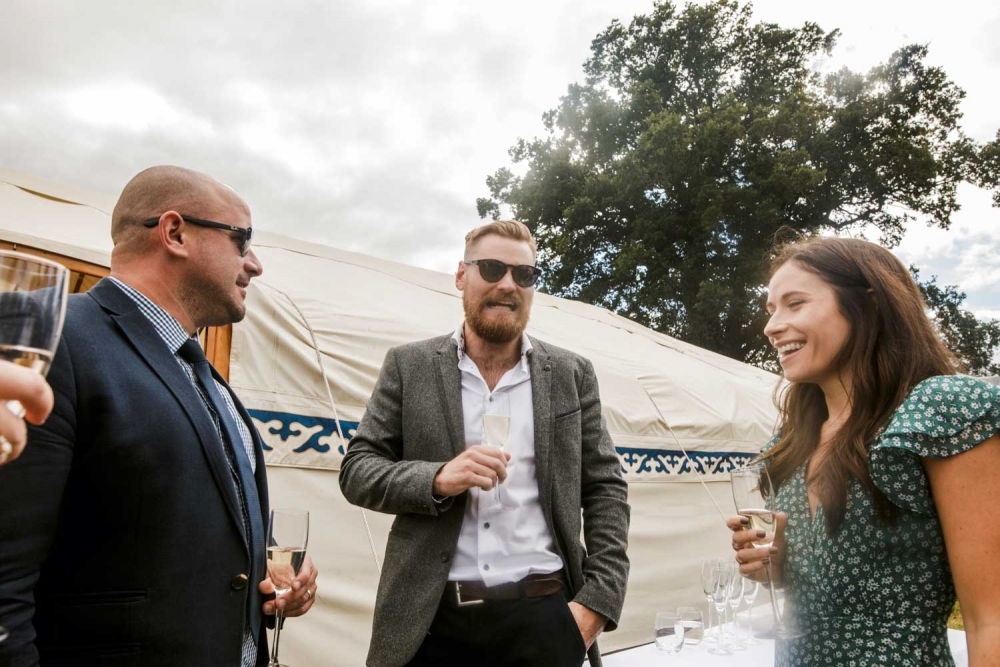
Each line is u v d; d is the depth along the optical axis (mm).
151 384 1439
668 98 26750
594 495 2412
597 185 23500
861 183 22094
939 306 22750
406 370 2371
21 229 3529
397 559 2117
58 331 641
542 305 8359
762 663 2449
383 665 1995
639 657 2537
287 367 3979
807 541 1652
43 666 1275
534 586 2072
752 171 21828
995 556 1286
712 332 21016
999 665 1223
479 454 1975
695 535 6172
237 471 1630
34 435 1182
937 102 23094
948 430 1350
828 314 1655
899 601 1443
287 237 6430
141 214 1643
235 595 1496
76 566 1309
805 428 1836
